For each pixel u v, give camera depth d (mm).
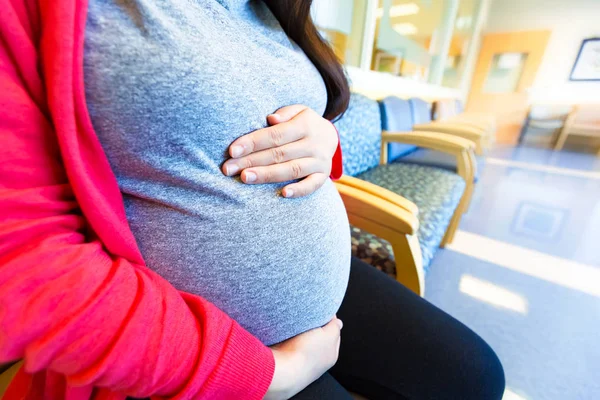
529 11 4211
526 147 4531
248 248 378
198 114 304
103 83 255
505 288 1311
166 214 339
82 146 261
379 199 750
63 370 234
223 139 341
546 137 4426
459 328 597
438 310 633
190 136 311
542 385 913
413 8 2340
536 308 1203
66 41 228
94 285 246
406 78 2553
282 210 408
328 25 1546
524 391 896
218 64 313
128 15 264
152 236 343
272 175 388
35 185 249
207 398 283
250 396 317
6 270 215
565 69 4215
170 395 275
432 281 1346
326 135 475
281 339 450
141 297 268
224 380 291
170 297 297
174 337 271
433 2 2666
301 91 453
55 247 241
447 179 1356
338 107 657
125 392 265
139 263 326
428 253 834
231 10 394
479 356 551
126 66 259
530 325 1123
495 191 2525
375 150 1618
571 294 1280
